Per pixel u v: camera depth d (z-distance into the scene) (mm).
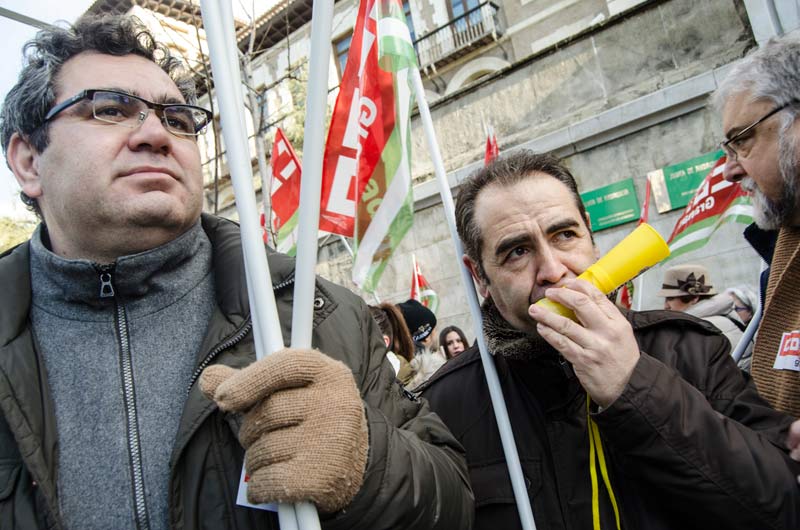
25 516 865
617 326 1003
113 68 1085
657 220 5695
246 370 703
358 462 742
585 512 1121
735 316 3078
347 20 11250
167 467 961
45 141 1040
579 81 6422
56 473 934
